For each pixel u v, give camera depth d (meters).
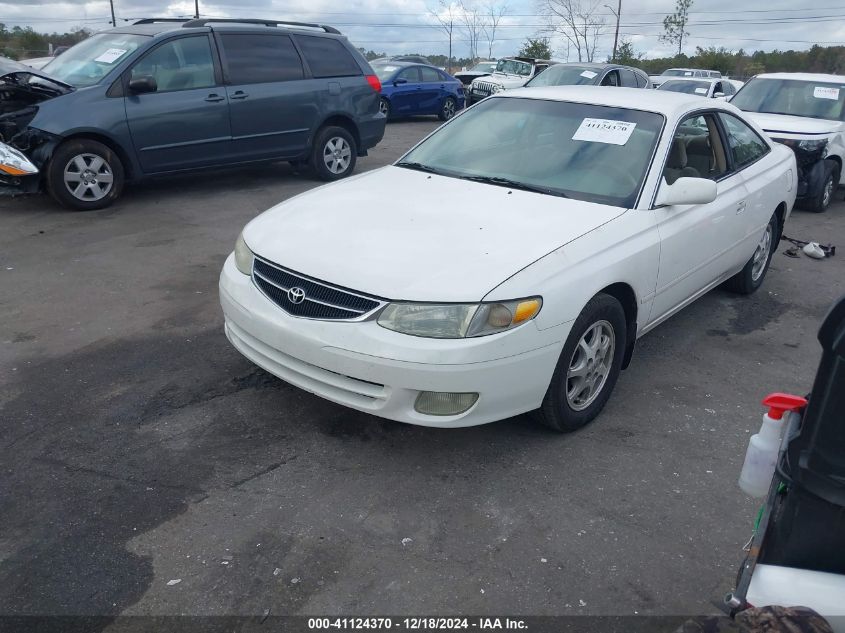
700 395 4.32
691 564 2.90
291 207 4.14
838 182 9.87
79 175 7.78
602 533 3.05
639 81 15.52
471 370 3.15
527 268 3.31
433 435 3.73
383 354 3.16
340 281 3.29
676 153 4.48
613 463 3.56
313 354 3.33
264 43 8.98
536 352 3.31
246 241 3.86
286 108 9.09
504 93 5.22
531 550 2.94
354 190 4.32
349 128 9.98
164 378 4.23
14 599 2.62
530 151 4.55
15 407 3.88
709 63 49.59
